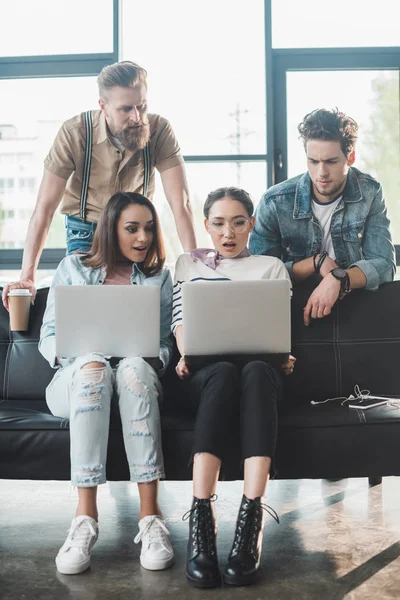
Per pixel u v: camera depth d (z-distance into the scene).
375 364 2.40
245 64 3.67
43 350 2.19
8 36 3.72
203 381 1.93
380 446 1.93
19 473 1.93
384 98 3.65
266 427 1.81
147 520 1.86
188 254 2.35
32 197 3.75
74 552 1.80
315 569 1.83
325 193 2.60
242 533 1.74
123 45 3.72
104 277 2.30
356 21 3.66
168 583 1.73
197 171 3.69
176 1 3.70
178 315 2.21
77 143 2.76
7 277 3.74
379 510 2.37
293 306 2.46
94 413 1.85
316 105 3.66
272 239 2.68
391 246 2.63
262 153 3.65
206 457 1.79
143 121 2.73
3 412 2.07
